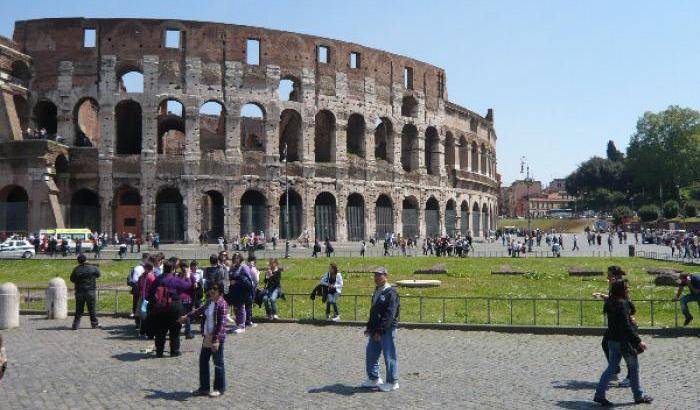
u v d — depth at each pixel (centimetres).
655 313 2933
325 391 1605
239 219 7769
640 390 1501
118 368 1867
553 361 2002
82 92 7594
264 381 1714
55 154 7188
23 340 2312
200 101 7719
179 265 2366
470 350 2180
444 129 10019
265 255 6612
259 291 2812
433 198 9762
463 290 3753
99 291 3606
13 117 7231
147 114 7600
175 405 1472
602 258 6594
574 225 18688
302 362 1970
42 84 7625
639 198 19462
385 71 9081
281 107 8088
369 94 8825
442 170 9931
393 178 9050
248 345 2262
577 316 2856
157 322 2036
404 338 2412
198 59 7744
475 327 2580
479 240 10588
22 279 4319
